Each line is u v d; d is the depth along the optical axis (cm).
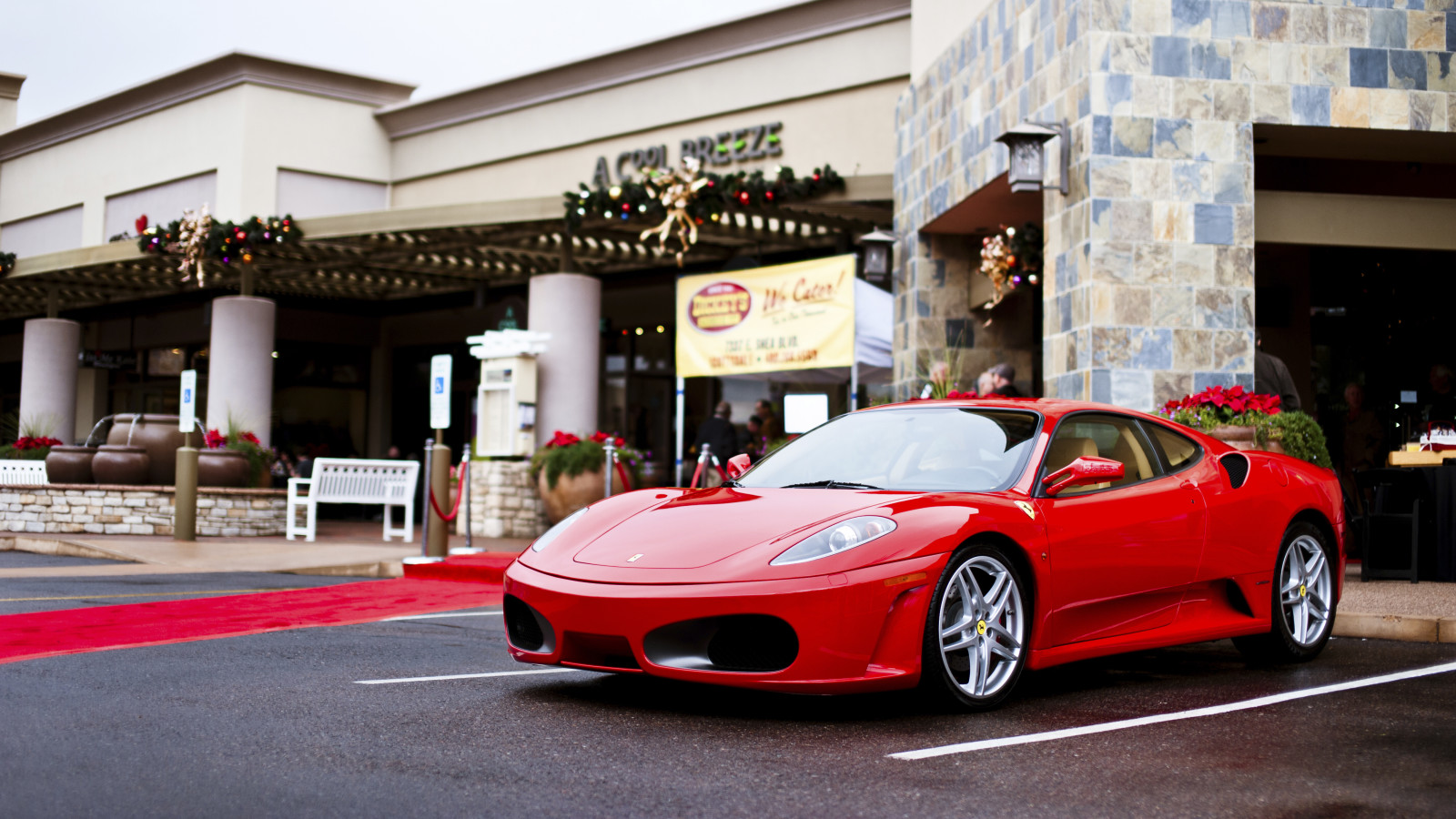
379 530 1498
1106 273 845
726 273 1233
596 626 368
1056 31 906
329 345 2181
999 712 386
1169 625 454
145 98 2028
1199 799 280
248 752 313
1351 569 819
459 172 1895
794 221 1358
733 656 358
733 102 1593
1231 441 755
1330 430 1206
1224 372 852
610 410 1872
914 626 364
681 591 357
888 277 1230
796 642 351
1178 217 853
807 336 1178
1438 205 903
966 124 1078
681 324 1262
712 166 1606
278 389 2114
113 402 2339
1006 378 909
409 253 1570
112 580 813
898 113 1265
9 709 362
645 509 427
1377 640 559
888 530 370
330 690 407
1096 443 456
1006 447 438
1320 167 987
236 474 1349
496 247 1526
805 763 313
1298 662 501
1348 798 281
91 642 511
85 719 350
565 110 1761
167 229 1593
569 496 1274
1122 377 842
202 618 609
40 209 2238
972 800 279
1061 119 895
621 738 340
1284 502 500
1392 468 724
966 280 1221
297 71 1909
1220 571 468
